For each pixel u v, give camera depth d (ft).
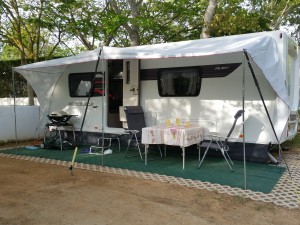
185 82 20.85
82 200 12.35
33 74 25.95
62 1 29.73
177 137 17.30
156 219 10.62
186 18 34.99
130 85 22.94
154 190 13.73
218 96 19.69
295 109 20.77
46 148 24.13
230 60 19.26
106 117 24.14
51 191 13.46
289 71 19.45
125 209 11.46
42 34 36.52
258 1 40.70
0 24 33.42
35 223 10.17
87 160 19.81
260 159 18.62
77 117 25.61
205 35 28.30
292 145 25.76
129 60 22.97
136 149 23.31
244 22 32.50
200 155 20.42
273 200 12.60
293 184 14.67
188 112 20.75
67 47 38.34
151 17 33.58
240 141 19.12
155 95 22.08
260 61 14.61
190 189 13.91
